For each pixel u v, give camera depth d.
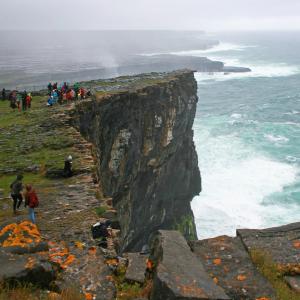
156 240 11.85
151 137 51.25
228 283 10.21
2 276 10.09
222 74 182.62
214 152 81.25
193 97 64.12
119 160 44.56
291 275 10.88
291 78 170.75
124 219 46.06
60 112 36.94
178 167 60.50
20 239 12.20
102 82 58.50
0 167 24.92
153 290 9.72
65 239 15.12
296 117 106.88
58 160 25.77
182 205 63.44
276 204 61.72
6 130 33.19
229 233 57.50
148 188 52.69
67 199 20.05
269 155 78.94
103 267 11.91
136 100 46.75
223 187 67.75
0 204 19.83
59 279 11.03
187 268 10.27
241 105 122.81
